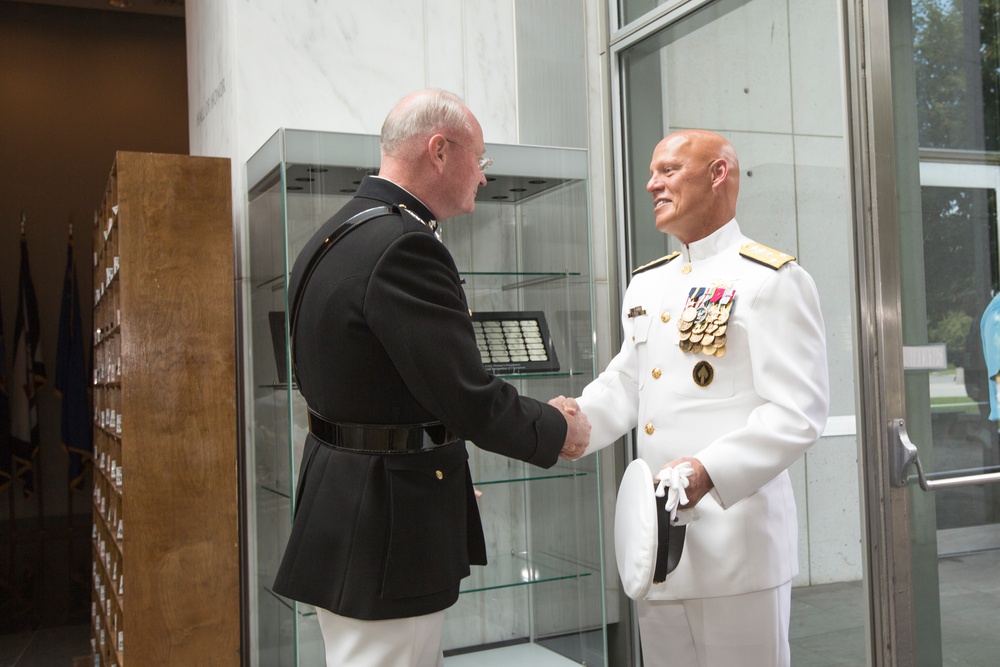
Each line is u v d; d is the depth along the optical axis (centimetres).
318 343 167
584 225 307
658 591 198
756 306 190
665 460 201
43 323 825
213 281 302
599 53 344
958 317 240
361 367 163
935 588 235
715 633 193
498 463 304
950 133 240
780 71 261
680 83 306
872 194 231
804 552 259
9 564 661
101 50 855
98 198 848
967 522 240
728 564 190
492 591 303
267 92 314
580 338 305
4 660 427
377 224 166
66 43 845
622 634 341
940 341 238
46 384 823
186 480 298
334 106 323
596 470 307
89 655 424
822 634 253
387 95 331
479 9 347
